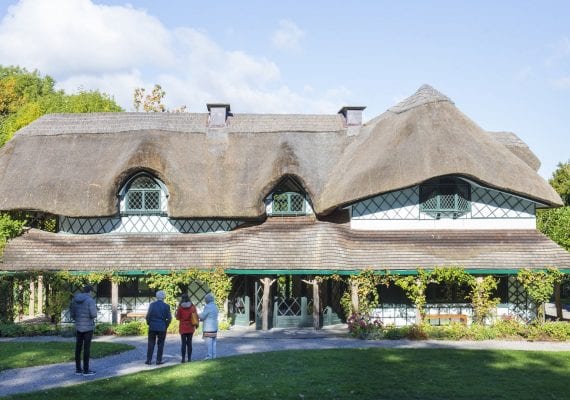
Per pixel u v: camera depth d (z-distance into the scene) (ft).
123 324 82.79
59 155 98.53
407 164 89.35
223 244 91.20
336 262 86.07
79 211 90.68
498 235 92.48
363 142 100.68
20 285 94.27
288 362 55.83
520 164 94.22
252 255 88.12
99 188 91.56
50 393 45.03
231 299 95.04
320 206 93.35
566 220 114.01
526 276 86.99
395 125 97.40
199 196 93.30
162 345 57.52
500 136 110.83
